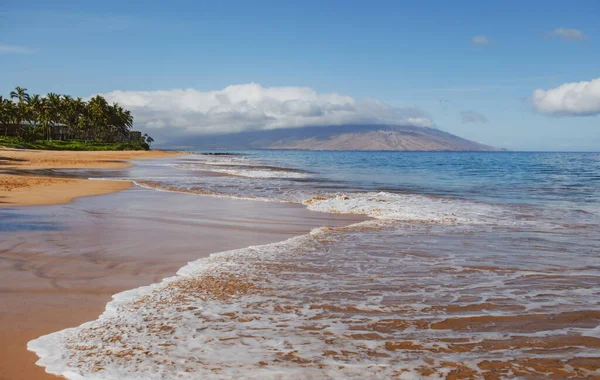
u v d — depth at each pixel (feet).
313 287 22.43
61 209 48.78
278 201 61.93
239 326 17.20
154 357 14.48
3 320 17.56
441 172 156.15
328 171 156.87
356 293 21.48
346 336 16.34
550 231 40.06
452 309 19.30
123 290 21.72
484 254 30.35
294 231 39.73
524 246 33.24
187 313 18.57
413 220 46.34
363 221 45.60
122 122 513.45
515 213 51.85
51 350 14.92
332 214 50.34
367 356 14.73
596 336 16.46
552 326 17.42
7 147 281.54
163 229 38.63
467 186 94.68
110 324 17.29
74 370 13.58
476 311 19.07
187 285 22.61
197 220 44.27
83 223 40.29
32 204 52.06
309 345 15.53
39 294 20.88
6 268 25.13
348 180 110.83
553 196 74.28
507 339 16.17
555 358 14.67
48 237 33.71
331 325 17.39
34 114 388.37
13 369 13.61
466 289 22.26
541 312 18.97
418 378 13.28
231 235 36.96
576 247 33.01
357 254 30.12
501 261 28.35
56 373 13.43
